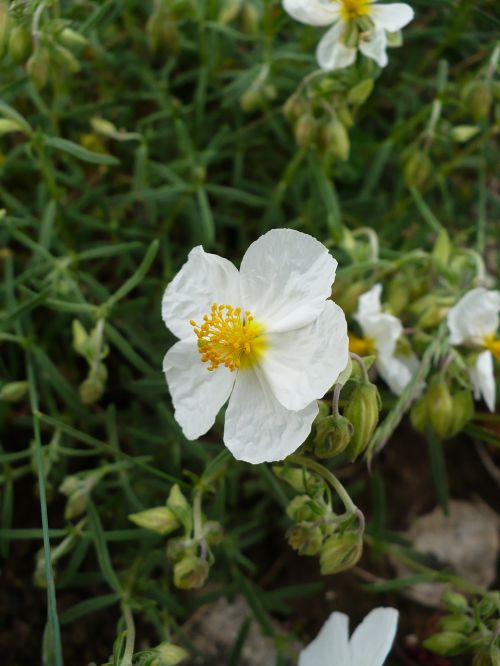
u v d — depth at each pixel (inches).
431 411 5.3
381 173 8.0
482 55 7.7
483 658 4.8
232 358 4.4
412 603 6.8
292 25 7.7
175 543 4.6
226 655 6.3
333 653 5.0
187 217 7.4
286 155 7.9
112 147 7.6
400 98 8.0
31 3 5.4
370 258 6.1
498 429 7.3
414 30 8.1
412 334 6.3
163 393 6.2
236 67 8.0
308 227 7.3
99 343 5.6
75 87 7.5
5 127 5.6
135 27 7.4
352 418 4.3
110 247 6.2
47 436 6.8
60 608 6.5
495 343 5.4
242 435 4.3
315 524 4.4
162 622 5.9
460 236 6.8
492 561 7.0
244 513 6.7
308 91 5.8
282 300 4.4
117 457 5.9
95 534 5.4
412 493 7.1
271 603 6.2
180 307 4.4
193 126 7.7
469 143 8.1
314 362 4.1
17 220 6.0
